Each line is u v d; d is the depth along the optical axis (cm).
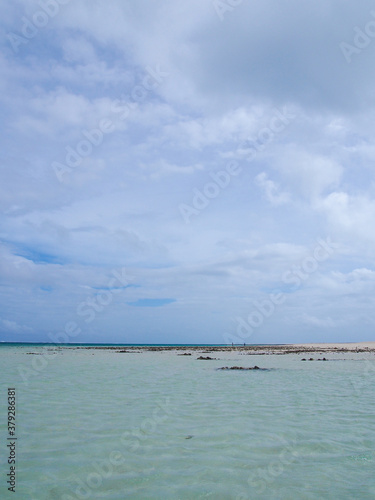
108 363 4147
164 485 861
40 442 1147
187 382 2461
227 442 1146
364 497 798
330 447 1102
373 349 7625
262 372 3150
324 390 2131
